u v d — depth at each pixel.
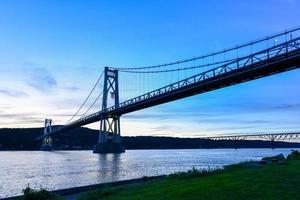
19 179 59.84
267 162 32.81
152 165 86.88
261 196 16.36
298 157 36.00
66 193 25.61
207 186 19.55
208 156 147.12
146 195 19.00
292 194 16.62
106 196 21.50
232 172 25.14
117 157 138.62
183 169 72.25
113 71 165.62
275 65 73.62
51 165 96.19
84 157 143.38
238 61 81.38
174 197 17.50
